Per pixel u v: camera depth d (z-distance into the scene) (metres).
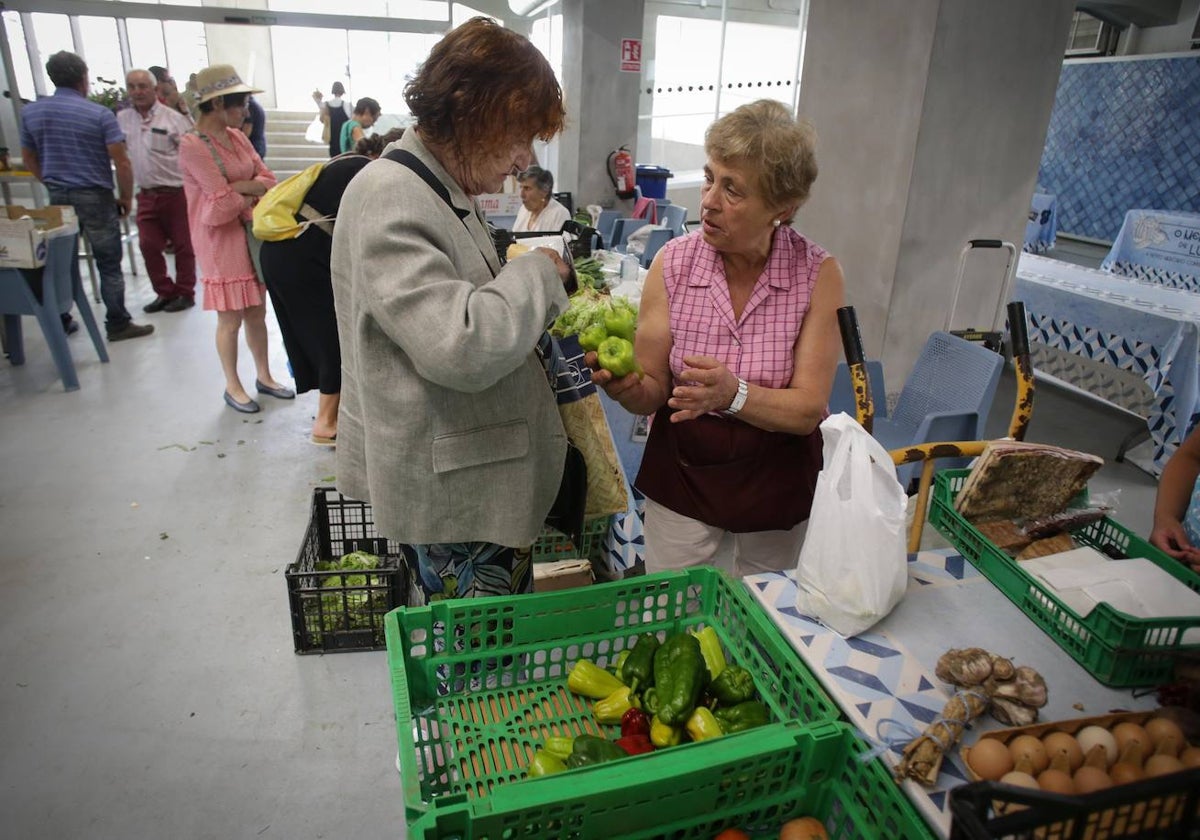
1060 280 4.46
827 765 1.03
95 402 4.19
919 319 3.72
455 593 1.42
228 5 10.25
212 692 2.18
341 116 8.88
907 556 1.39
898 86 3.39
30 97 8.54
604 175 7.73
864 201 3.64
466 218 1.23
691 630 1.37
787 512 1.61
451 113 1.12
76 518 3.05
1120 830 0.72
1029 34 3.37
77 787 1.85
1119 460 3.86
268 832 1.76
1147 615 1.12
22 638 2.37
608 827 0.94
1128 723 0.98
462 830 0.87
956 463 2.23
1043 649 1.18
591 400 1.52
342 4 10.05
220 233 3.82
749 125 1.35
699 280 1.58
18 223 3.90
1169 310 3.73
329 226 3.15
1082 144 7.85
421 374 1.11
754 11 11.15
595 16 7.16
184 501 3.21
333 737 2.04
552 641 1.29
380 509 1.25
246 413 4.11
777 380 1.56
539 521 1.36
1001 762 0.91
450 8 10.23
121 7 7.27
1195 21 6.88
